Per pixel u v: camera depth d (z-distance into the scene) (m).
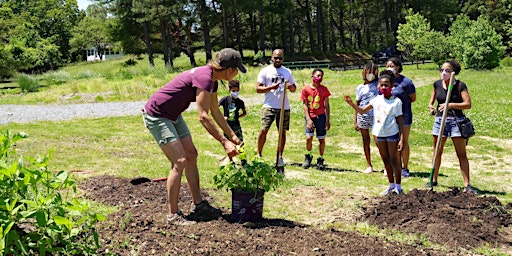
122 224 5.37
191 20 56.78
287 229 5.57
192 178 5.89
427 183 8.76
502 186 9.37
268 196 7.43
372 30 81.19
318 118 10.20
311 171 9.98
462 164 8.34
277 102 9.76
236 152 5.53
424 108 19.47
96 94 27.05
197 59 68.19
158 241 5.05
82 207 4.46
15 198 4.23
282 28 68.94
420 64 50.69
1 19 58.16
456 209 6.43
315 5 71.12
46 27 80.19
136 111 20.98
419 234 5.83
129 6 59.28
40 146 11.79
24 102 25.42
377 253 5.07
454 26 49.38
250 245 5.04
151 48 63.38
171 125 5.60
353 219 6.42
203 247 4.94
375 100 7.58
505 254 5.50
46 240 4.33
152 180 7.92
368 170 10.12
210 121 5.48
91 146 12.17
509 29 61.94
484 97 23.05
